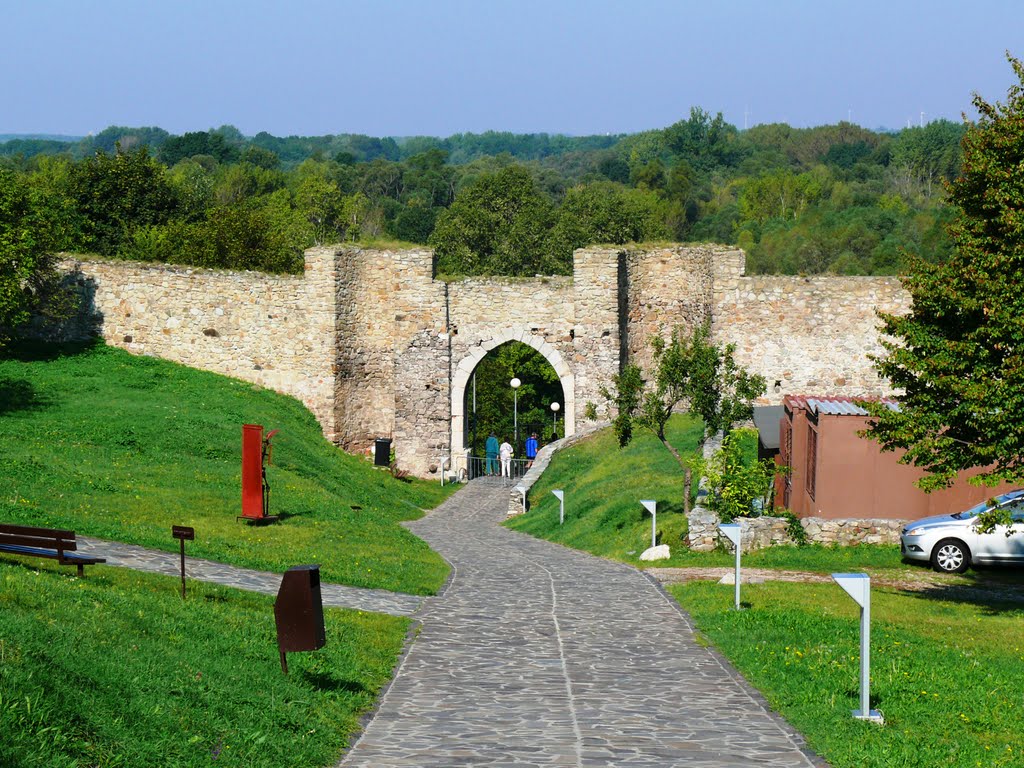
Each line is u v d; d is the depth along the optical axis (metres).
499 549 27.73
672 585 21.20
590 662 14.73
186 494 26.58
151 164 61.41
